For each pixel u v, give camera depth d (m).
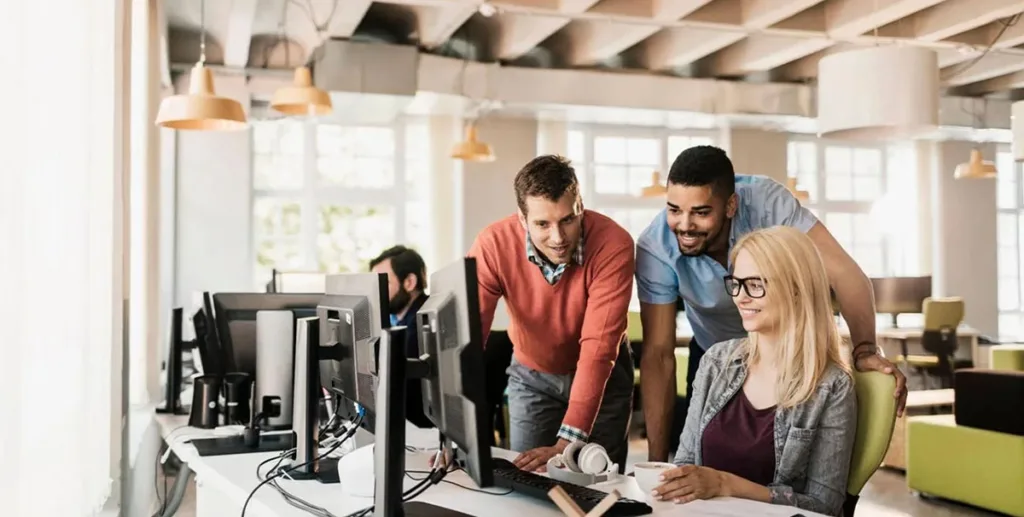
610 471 2.18
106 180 2.85
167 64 6.69
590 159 9.87
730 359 2.24
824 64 3.93
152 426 3.78
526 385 2.92
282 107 5.52
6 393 1.53
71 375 2.24
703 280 2.85
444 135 9.13
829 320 2.10
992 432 4.54
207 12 6.45
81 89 2.32
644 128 10.05
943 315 8.25
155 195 4.90
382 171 9.20
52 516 1.98
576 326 2.73
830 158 10.56
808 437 2.05
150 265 4.82
